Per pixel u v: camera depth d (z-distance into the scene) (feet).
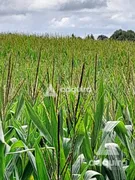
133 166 10.70
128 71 16.58
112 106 13.30
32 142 11.75
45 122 11.42
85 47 80.28
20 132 11.51
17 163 10.69
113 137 12.66
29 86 13.58
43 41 87.86
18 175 10.42
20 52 68.23
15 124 11.76
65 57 61.87
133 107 13.93
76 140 10.64
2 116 11.26
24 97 12.41
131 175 10.71
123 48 77.36
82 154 10.86
